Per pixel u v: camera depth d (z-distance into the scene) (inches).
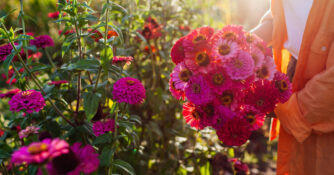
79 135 42.2
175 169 55.7
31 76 41.7
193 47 34.1
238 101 34.5
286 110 39.4
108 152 37.9
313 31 37.5
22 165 43.4
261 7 85.0
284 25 41.4
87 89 45.8
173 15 67.1
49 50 65.3
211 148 53.9
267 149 84.1
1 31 39.1
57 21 41.6
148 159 56.4
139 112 59.3
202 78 33.6
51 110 43.1
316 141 39.2
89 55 46.0
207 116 34.8
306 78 38.9
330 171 38.2
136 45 63.7
